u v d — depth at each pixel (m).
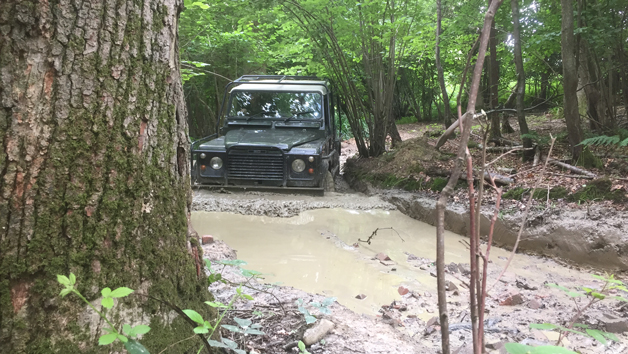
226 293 3.04
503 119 12.05
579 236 4.79
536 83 17.73
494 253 5.19
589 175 6.15
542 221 5.23
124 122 1.71
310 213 6.63
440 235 1.02
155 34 1.82
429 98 22.62
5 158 1.49
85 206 1.61
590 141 6.41
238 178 7.46
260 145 7.39
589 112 8.78
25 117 1.51
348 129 15.95
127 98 1.72
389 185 7.90
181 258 1.94
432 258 4.94
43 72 1.54
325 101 8.67
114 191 1.67
